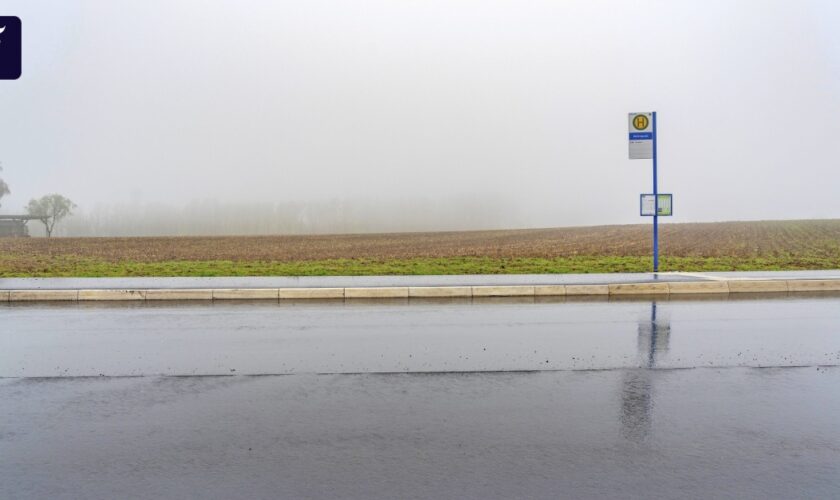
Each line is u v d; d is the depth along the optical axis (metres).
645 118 16.41
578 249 34.31
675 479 3.71
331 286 14.04
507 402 5.28
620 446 4.24
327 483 3.68
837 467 3.87
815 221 72.94
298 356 7.20
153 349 7.67
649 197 16.45
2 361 6.99
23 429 4.66
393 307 11.73
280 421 4.81
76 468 3.93
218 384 5.93
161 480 3.74
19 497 3.53
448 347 7.68
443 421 4.79
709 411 4.98
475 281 15.20
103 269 21.95
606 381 5.94
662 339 8.09
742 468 3.86
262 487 3.64
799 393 5.46
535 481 3.69
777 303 11.77
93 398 5.47
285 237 68.62
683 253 29.06
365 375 6.26
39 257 32.75
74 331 9.09
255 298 13.31
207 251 39.22
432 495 3.51
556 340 8.10
